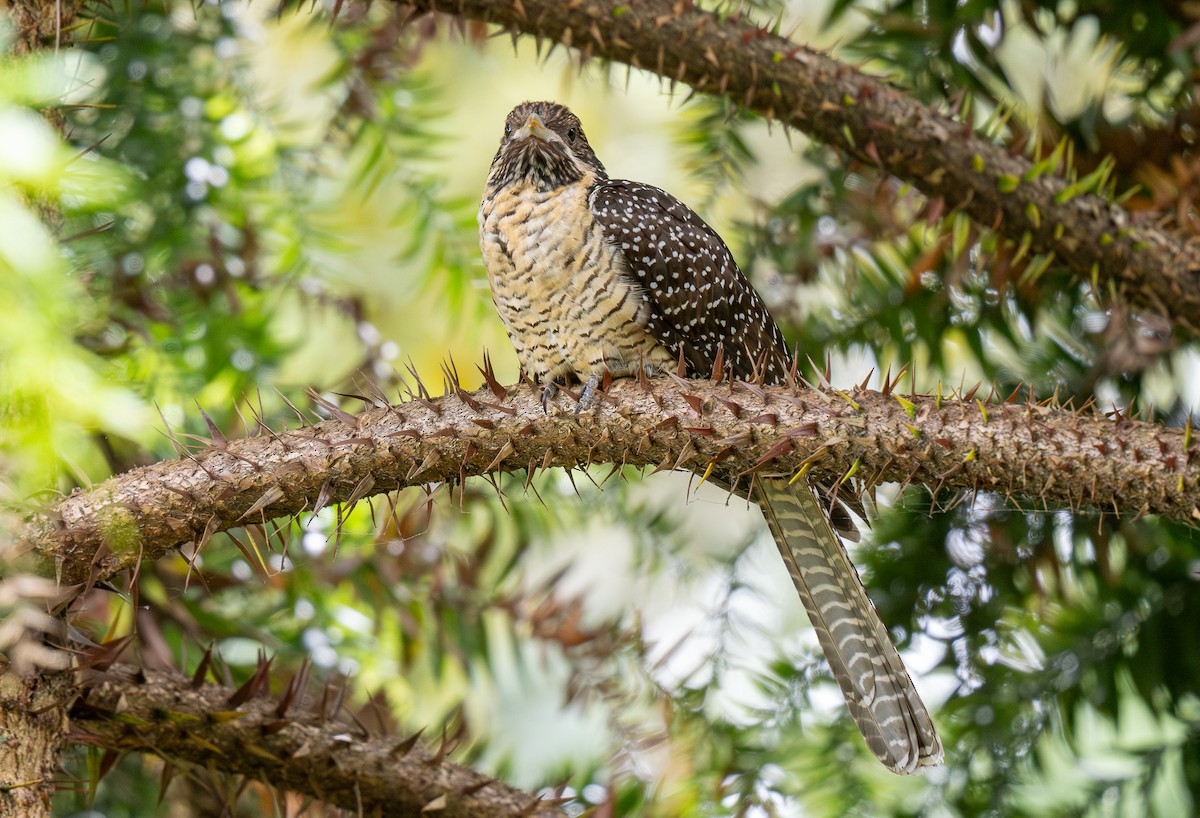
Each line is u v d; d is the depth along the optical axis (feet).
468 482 28.40
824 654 26.09
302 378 31.17
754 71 23.54
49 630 16.88
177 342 26.23
